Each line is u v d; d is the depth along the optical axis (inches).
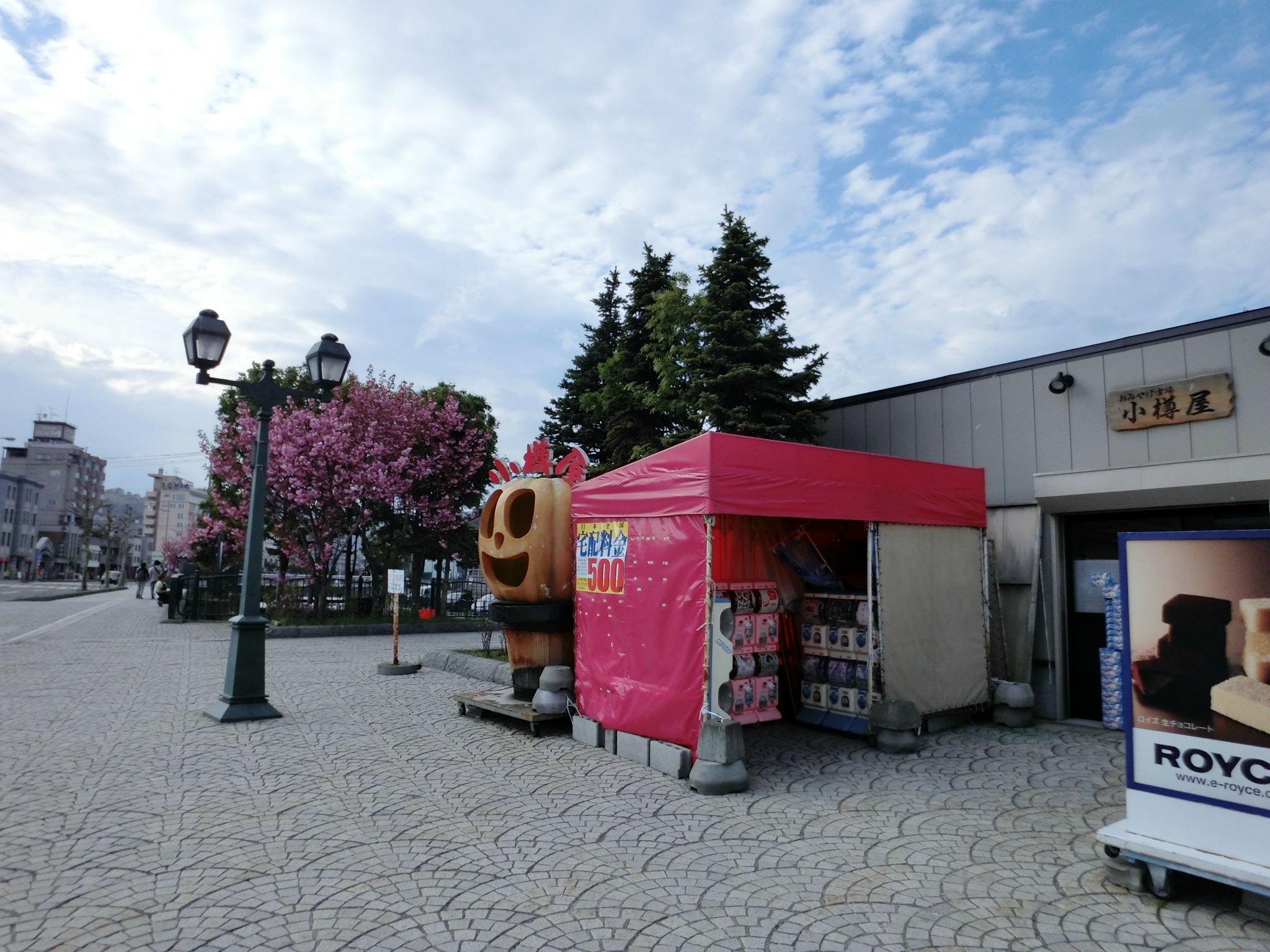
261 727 300.0
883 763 254.7
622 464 821.2
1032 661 333.1
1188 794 147.0
